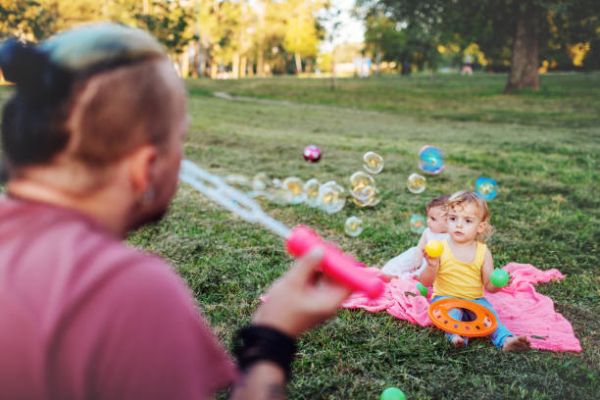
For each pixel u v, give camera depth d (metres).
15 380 0.60
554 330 3.01
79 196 0.72
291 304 0.84
